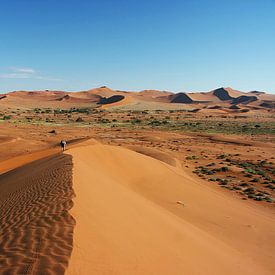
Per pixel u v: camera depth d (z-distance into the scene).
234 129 112.00
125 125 115.88
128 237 9.67
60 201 11.73
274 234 17.58
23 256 7.07
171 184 27.17
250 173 41.22
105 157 29.98
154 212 15.22
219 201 24.12
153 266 8.27
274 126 124.94
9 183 22.66
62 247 7.40
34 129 87.38
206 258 10.80
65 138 68.44
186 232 13.34
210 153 59.31
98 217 10.51
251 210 23.28
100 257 7.45
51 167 22.50
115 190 17.31
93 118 139.38
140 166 30.94
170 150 60.44
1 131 76.44
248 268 11.48
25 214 10.92
